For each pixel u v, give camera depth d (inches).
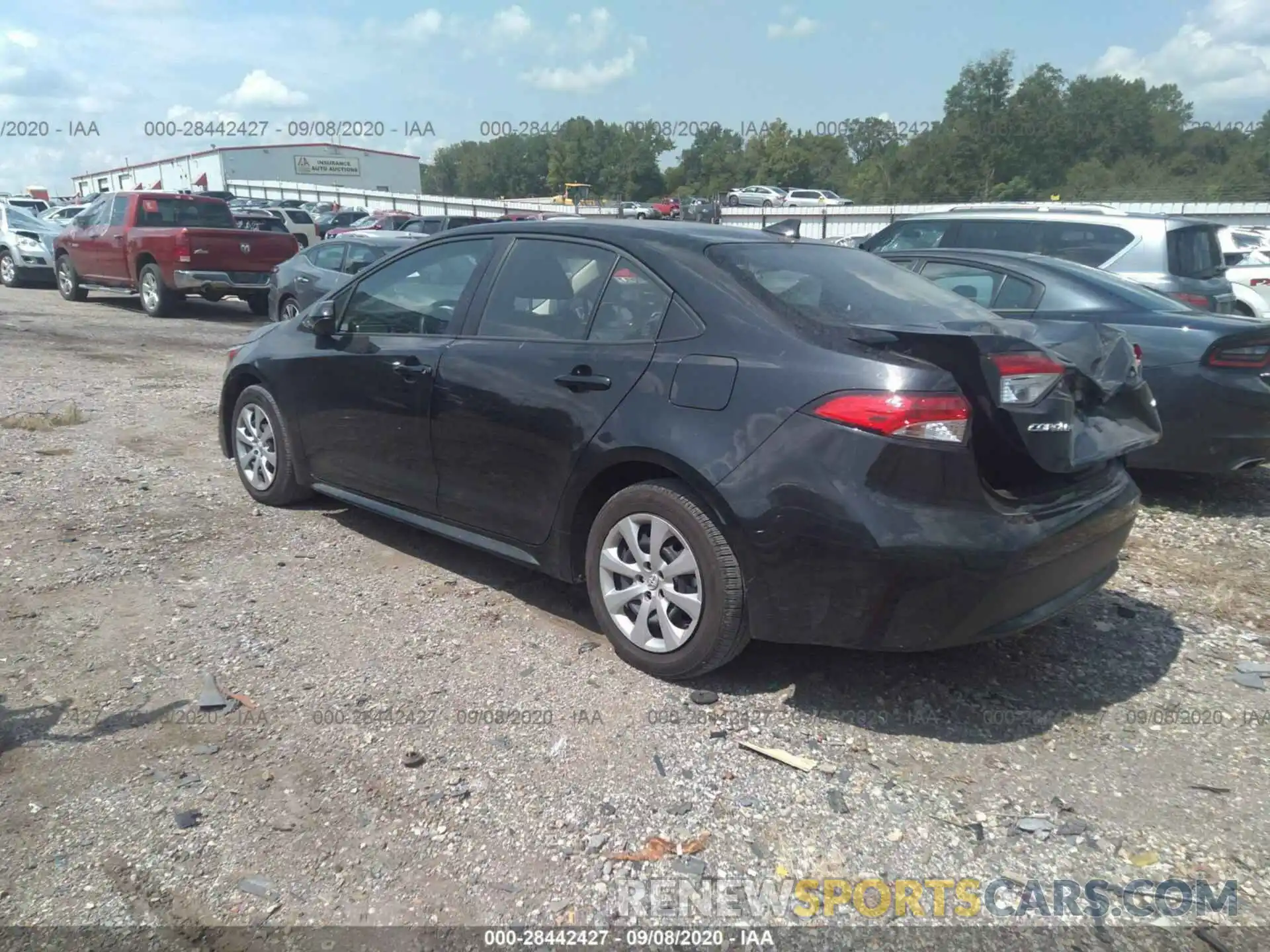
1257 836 116.3
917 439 124.6
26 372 396.8
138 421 313.4
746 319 140.9
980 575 125.3
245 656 153.6
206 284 588.4
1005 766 129.4
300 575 187.3
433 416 175.6
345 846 111.1
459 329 177.2
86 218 680.4
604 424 148.7
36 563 187.6
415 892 104.7
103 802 117.6
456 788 121.5
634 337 151.3
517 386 161.3
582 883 106.4
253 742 130.4
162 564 190.1
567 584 185.5
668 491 142.5
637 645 150.3
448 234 188.2
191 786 121.0
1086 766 130.0
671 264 151.9
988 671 154.9
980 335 126.2
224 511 223.6
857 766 128.3
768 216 1349.7
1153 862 111.7
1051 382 131.4
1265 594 190.4
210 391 371.9
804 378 131.6
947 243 367.9
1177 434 238.5
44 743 129.0
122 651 154.1
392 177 2691.9
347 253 512.7
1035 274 259.9
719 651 141.3
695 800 120.5
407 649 157.5
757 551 133.0
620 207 1533.0
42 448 273.6
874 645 130.8
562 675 150.1
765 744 132.6
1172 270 315.9
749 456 133.3
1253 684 153.1
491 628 165.9
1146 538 224.1
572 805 118.9
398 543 205.9
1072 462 135.6
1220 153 2460.6
